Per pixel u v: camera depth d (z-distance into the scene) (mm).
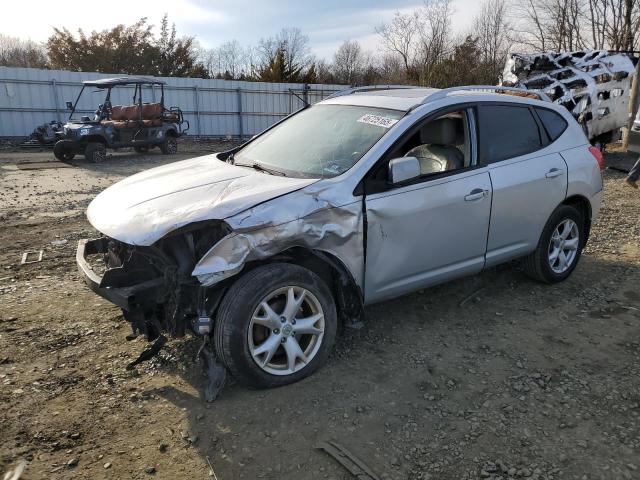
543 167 4664
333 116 4422
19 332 4117
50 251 6180
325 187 3477
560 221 4918
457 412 3205
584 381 3535
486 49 28938
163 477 2662
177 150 19172
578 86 12516
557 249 5035
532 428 3062
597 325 4355
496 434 3008
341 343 4020
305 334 3549
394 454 2846
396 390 3424
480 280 5250
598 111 12516
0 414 3111
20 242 6555
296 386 3445
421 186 3838
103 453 2822
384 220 3652
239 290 3182
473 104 4340
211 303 3221
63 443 2891
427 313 4555
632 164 12539
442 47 29234
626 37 22328
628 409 3232
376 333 4191
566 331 4254
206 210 3168
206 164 4336
